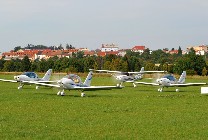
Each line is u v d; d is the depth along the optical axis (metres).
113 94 48.97
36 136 18.67
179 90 60.78
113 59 142.38
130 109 30.48
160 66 137.62
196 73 128.25
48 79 61.97
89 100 38.53
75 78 45.22
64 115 26.33
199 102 37.59
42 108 30.42
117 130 20.66
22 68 147.75
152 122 23.52
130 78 73.25
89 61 141.50
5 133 19.33
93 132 19.98
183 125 22.47
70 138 18.39
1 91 52.03
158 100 39.53
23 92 50.09
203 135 19.45
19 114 26.52
